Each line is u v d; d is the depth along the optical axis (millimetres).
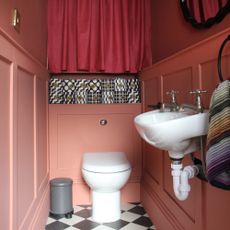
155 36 2496
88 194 2648
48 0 2529
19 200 1419
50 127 2607
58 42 2547
